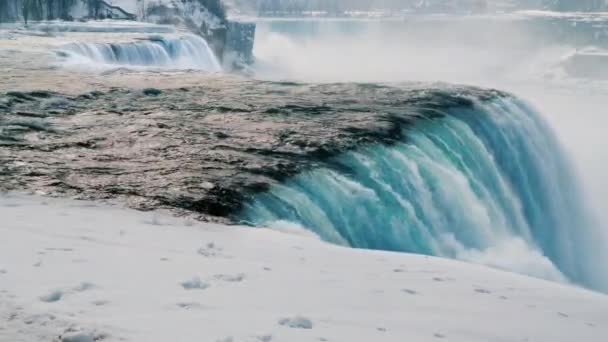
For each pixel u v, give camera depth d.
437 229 18.14
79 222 10.48
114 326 5.91
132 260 8.23
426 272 9.26
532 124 27.77
